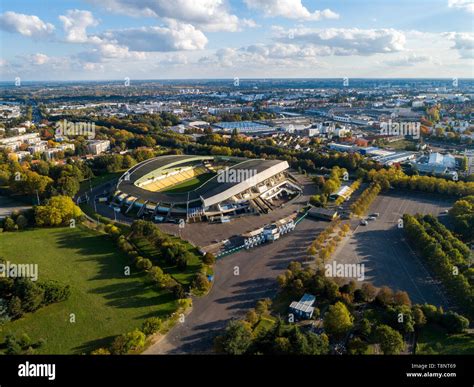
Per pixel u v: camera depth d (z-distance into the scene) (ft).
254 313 469.98
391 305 499.10
